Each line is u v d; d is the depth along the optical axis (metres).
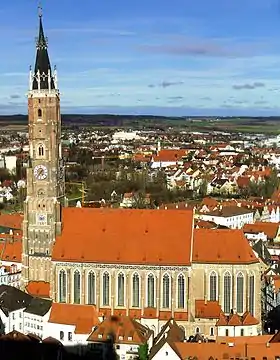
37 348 197.75
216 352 174.00
